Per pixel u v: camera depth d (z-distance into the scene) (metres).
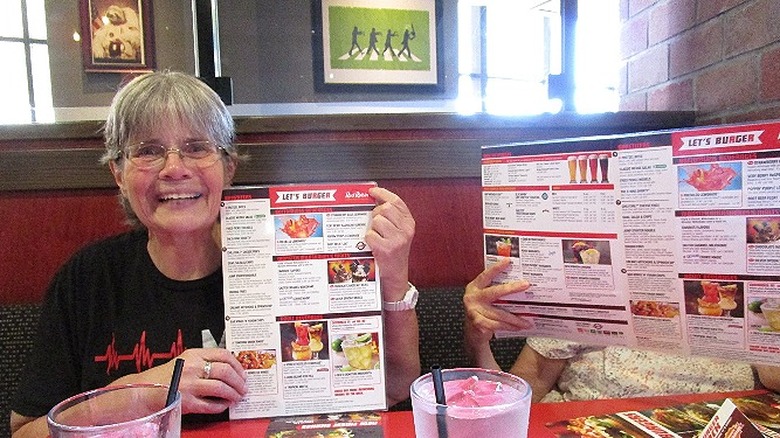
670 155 0.82
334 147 1.55
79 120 1.50
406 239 0.94
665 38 1.70
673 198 0.83
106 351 1.06
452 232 1.62
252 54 2.59
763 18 1.29
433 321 1.50
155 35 2.71
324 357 0.88
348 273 0.90
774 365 0.80
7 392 1.38
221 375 0.85
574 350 1.25
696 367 1.16
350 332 0.89
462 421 0.61
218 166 1.02
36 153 1.46
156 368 0.87
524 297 0.98
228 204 0.89
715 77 1.48
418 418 0.65
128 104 1.00
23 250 1.50
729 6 1.41
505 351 1.52
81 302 1.10
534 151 0.93
